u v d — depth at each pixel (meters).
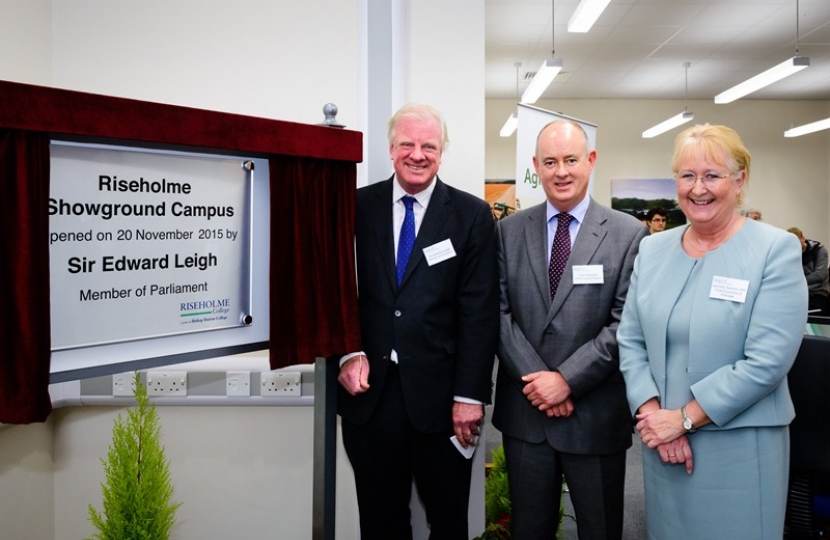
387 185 1.58
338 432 1.94
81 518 1.88
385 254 1.51
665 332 1.32
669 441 1.27
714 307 1.25
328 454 1.26
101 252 0.95
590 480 1.53
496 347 1.55
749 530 1.22
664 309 1.33
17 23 1.62
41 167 0.87
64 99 0.86
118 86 1.85
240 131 1.05
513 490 1.62
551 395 1.48
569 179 1.55
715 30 5.91
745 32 5.97
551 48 6.46
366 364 1.44
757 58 6.84
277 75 1.90
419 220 1.54
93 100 0.89
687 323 1.29
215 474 1.94
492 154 9.02
